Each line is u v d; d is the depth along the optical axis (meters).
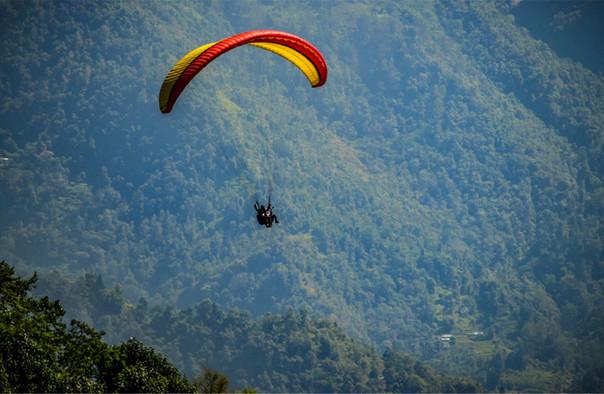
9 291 187.75
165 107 145.75
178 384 180.12
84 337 182.50
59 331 181.25
